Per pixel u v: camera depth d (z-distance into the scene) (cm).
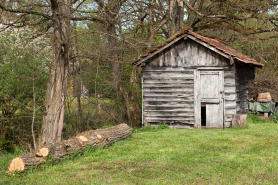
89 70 1673
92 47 1633
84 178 734
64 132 1675
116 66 1780
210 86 1647
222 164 828
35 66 1485
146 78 1712
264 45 2470
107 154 982
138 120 1978
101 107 1750
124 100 1923
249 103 1933
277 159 875
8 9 1088
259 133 1359
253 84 2281
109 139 1114
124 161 890
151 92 1706
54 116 1215
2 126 1542
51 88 1224
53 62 1226
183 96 1673
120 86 1948
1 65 1502
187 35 1628
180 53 1678
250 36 2339
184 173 760
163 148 1066
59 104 1230
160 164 848
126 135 1258
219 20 2322
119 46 1795
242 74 1862
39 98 1516
